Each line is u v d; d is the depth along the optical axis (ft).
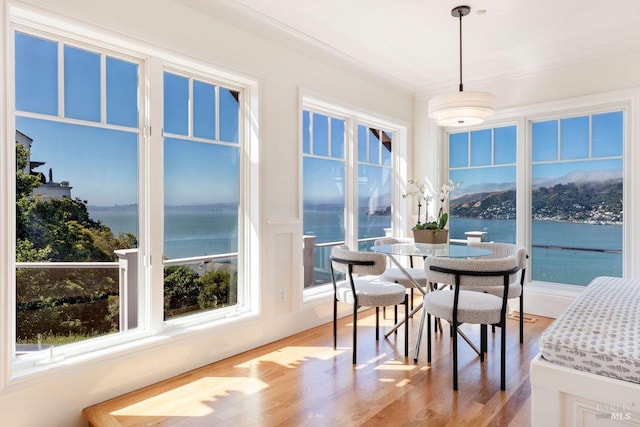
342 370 8.79
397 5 9.51
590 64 12.39
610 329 5.50
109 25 7.49
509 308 13.76
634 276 11.69
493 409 7.07
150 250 8.47
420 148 16.29
